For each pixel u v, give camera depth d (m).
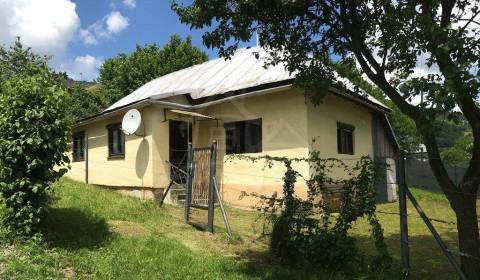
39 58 22.66
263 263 6.86
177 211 10.74
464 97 4.52
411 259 7.32
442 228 10.48
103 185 15.43
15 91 6.54
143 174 13.31
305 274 6.27
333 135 13.21
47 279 5.14
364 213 6.41
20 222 6.38
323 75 7.40
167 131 13.50
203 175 9.38
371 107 14.84
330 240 6.49
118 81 28.53
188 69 18.31
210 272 6.08
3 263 5.51
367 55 6.45
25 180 6.33
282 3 5.78
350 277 6.22
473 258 5.38
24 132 6.36
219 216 10.77
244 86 12.63
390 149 17.36
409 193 6.10
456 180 12.59
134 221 8.77
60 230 7.08
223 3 6.00
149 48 29.92
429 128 4.77
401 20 6.33
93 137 16.34
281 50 7.07
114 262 5.98
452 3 5.66
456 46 4.46
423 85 4.55
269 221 7.37
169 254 6.68
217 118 13.81
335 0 6.35
